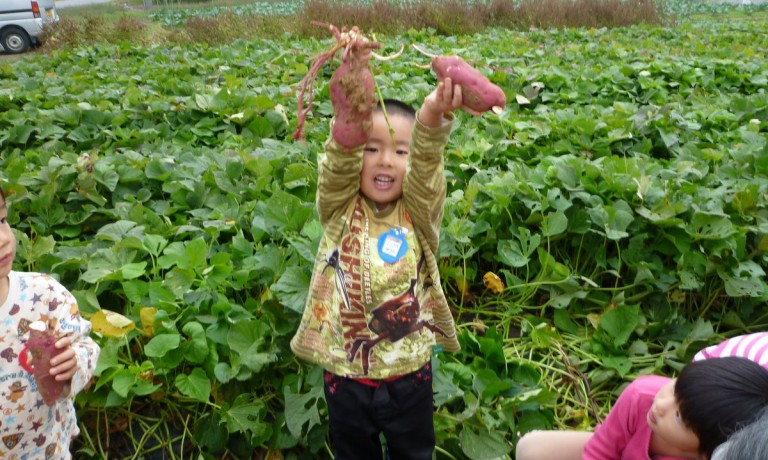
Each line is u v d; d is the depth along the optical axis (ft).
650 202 12.64
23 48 52.80
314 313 7.50
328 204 7.29
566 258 12.82
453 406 9.55
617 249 12.62
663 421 6.22
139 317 10.00
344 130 6.55
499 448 8.93
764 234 12.26
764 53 35.45
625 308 11.06
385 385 7.31
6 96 20.79
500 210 12.56
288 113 19.67
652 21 52.16
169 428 9.68
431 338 7.50
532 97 22.13
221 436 9.15
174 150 16.43
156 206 13.64
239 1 81.46
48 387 6.26
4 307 6.56
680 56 31.09
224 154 15.51
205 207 13.53
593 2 51.42
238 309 9.82
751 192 12.74
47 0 53.83
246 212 12.85
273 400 9.75
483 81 6.31
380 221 7.29
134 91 20.38
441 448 9.23
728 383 5.70
